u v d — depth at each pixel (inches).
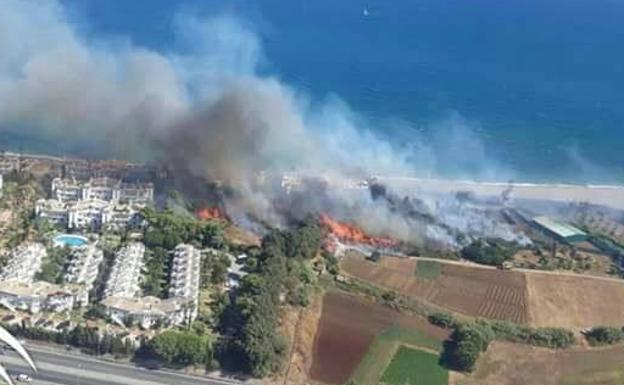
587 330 6934.1
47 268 6870.1
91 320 6387.8
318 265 7445.9
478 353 6328.7
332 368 6166.3
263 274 6904.5
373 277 7421.3
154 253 7337.6
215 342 6146.7
